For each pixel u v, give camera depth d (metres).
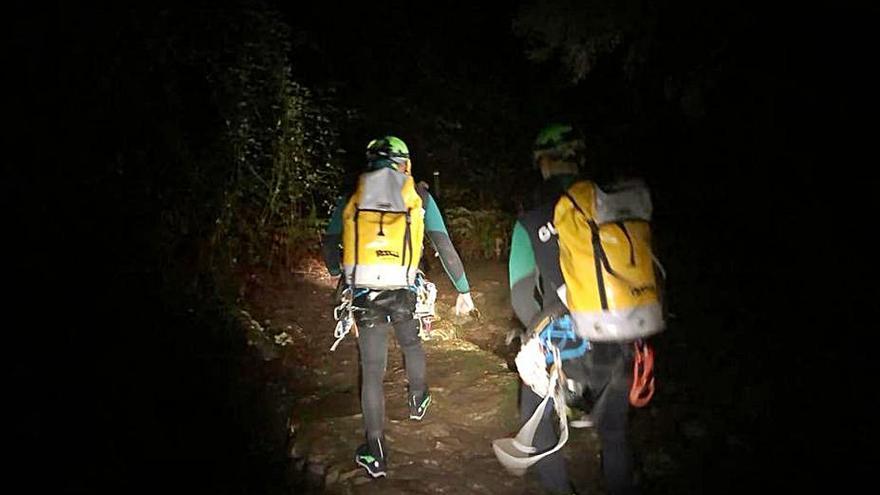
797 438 5.49
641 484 4.99
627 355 4.04
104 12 6.85
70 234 6.10
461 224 11.19
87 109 6.59
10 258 5.86
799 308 7.20
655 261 4.02
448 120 13.76
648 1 7.51
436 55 14.52
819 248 7.46
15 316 5.64
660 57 7.82
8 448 4.82
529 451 4.71
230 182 8.45
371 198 4.82
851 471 5.10
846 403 5.76
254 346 6.93
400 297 4.83
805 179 7.61
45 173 6.16
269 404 5.92
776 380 6.22
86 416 5.12
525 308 4.17
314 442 5.46
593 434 5.59
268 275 9.34
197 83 8.34
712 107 7.42
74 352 5.54
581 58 8.14
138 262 6.47
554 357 4.08
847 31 6.45
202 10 8.30
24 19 6.34
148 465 4.91
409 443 5.49
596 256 3.88
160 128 7.32
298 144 9.66
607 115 10.80
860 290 7.05
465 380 6.49
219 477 4.95
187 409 5.45
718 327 7.40
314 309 8.45
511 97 13.65
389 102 13.81
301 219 10.04
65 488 4.63
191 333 6.29
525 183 12.25
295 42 12.04
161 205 7.09
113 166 6.59
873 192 7.07
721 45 7.19
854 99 6.70
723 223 9.03
